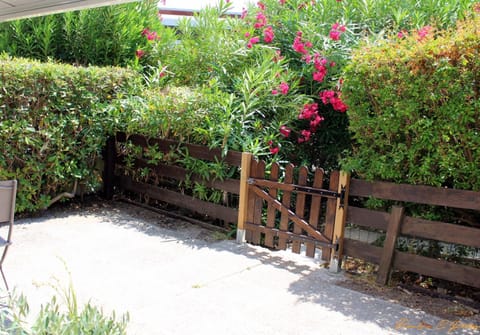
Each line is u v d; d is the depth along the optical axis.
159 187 5.71
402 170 3.67
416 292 3.54
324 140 5.93
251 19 6.47
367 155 3.86
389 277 3.67
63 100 5.30
